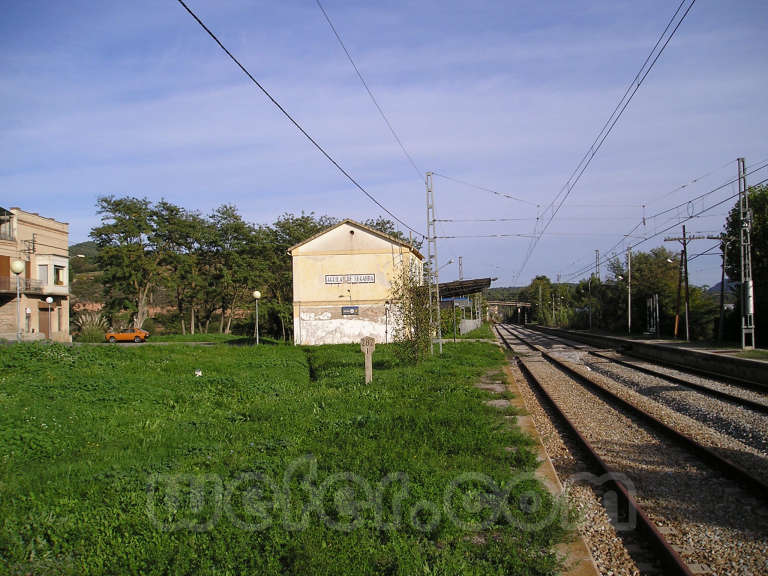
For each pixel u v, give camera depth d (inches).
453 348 1325.0
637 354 1278.3
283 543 204.8
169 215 2306.8
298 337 1612.9
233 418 443.2
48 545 208.2
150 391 550.0
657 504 259.1
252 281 2244.1
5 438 343.6
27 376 566.9
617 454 349.4
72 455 331.6
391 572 185.9
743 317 1095.0
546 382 740.0
